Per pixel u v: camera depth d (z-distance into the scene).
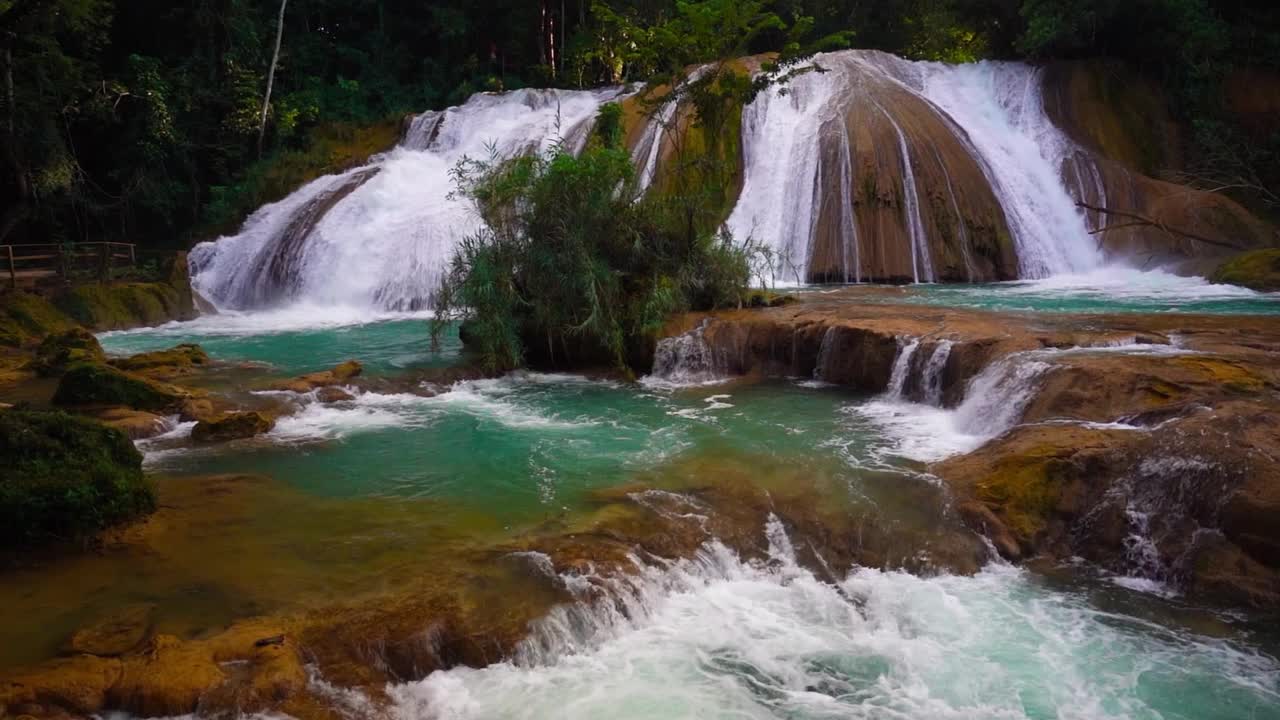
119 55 35.16
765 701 5.85
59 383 12.98
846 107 25.38
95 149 32.44
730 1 17.72
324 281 24.02
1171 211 23.22
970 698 5.89
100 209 30.81
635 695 5.87
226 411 12.25
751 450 10.14
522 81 41.69
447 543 7.52
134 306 21.27
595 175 15.12
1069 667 6.21
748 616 6.99
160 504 8.54
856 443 10.38
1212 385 9.15
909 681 6.10
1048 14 29.03
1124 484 8.02
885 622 6.91
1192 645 6.44
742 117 26.14
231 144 33.75
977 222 22.88
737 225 24.00
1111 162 25.05
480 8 40.34
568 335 15.24
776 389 13.58
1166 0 27.23
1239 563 7.05
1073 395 9.59
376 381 14.10
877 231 22.67
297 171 30.92
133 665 5.46
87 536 7.46
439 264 23.12
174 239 32.53
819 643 6.60
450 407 12.91
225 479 9.38
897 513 8.30
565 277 14.72
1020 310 15.64
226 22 34.09
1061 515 8.11
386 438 11.15
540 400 13.32
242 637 5.82
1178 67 28.22
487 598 6.53
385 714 5.44
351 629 6.04
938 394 11.98
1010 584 7.46
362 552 7.33
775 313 15.51
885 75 27.83
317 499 8.74
